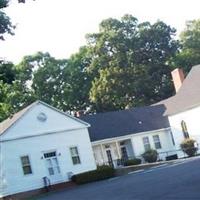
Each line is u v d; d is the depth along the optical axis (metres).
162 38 78.12
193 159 40.66
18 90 76.00
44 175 45.88
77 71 81.19
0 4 17.47
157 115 60.41
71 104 81.25
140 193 22.00
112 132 56.75
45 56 82.31
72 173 47.31
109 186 31.67
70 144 48.19
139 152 56.97
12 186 44.34
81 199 26.39
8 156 44.66
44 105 47.56
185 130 55.34
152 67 76.88
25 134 45.84
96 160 55.34
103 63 77.38
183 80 59.72
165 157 56.00
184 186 20.56
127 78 74.44
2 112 48.66
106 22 78.69
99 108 75.94
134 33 78.31
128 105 75.25
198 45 78.88
